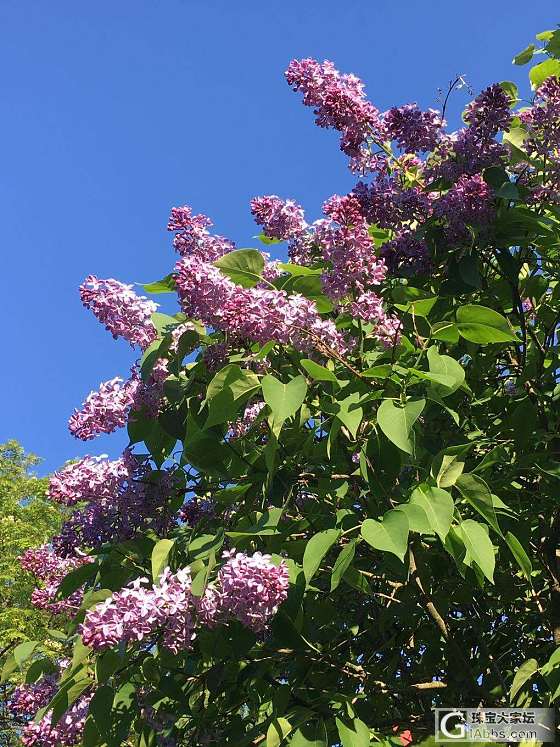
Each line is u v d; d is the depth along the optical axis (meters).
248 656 4.02
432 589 4.31
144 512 4.28
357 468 3.94
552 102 4.33
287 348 3.69
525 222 4.25
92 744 3.86
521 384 4.58
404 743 4.26
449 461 3.38
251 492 4.05
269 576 3.12
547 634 4.71
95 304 3.92
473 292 4.49
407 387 3.67
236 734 3.95
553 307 4.83
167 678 3.98
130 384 4.19
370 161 4.67
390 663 4.34
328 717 3.53
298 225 4.71
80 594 4.92
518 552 3.55
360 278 3.69
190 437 3.88
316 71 4.58
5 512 22.73
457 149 4.47
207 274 3.47
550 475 4.10
